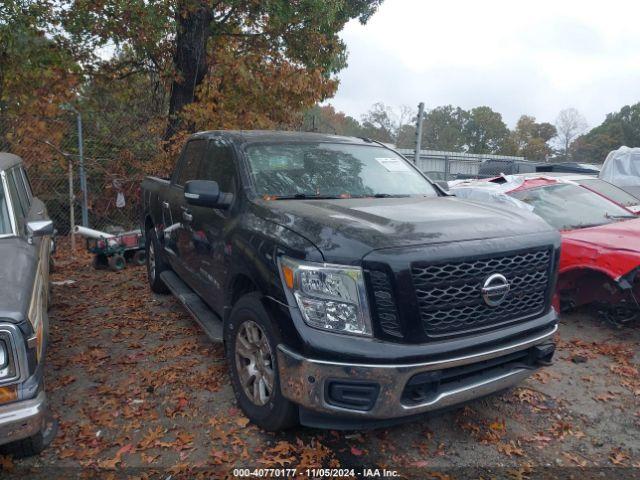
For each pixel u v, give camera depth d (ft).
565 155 216.33
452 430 11.86
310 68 41.19
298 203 12.30
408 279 9.45
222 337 13.37
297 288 9.89
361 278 9.54
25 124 31.83
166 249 19.71
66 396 13.28
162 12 34.47
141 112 37.55
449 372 9.90
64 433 11.58
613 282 17.16
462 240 10.11
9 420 9.02
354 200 12.96
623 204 24.86
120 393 13.29
